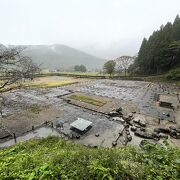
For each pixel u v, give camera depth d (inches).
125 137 784.9
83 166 185.9
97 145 707.4
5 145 684.7
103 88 2080.5
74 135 788.0
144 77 2915.8
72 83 2479.1
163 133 833.5
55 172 172.6
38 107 970.7
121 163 188.5
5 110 1107.3
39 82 2503.7
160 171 173.0
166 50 2827.3
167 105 1304.1
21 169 188.5
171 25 3408.0
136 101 1445.6
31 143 400.2
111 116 1075.3
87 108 1230.9
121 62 4190.5
